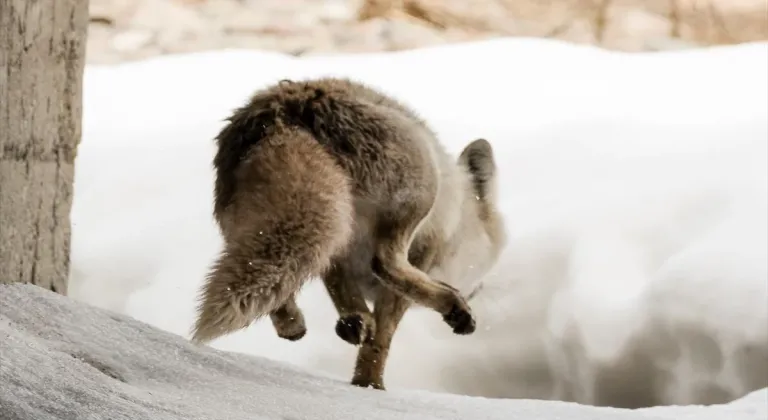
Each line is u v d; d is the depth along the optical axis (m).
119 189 26.64
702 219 22.72
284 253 11.60
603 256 22.41
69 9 14.28
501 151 26.14
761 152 24.27
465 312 13.62
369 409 12.07
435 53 34.72
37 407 8.76
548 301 22.31
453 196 15.80
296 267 11.64
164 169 27.23
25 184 13.82
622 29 45.78
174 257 24.34
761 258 21.02
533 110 28.72
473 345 22.39
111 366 11.37
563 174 24.95
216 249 24.33
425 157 14.02
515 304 22.44
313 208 11.94
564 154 25.69
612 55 33.62
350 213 12.47
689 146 25.06
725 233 21.95
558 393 22.00
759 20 45.22
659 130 26.19
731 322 20.36
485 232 17.44
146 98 32.34
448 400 13.92
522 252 22.88
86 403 9.15
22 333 11.48
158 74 34.31
